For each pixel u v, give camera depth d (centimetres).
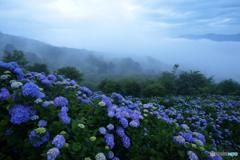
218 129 552
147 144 228
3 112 202
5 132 183
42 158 170
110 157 193
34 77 295
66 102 231
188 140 241
